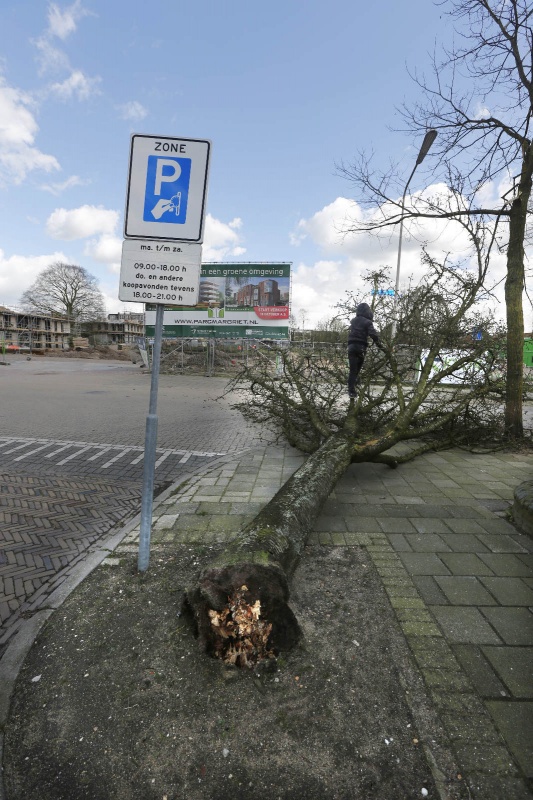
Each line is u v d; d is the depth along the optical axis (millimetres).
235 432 8422
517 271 6684
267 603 2277
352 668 2189
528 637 2410
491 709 1944
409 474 5562
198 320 19625
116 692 2061
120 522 4145
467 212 6586
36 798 1606
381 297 7117
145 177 2793
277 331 19250
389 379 6820
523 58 5852
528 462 6148
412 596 2799
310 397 6754
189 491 4871
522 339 6824
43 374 20656
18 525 4043
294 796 1598
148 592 2844
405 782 1643
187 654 2287
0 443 7145
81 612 2656
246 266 19203
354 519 4055
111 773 1692
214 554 3344
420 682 2102
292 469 5766
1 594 2914
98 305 58312
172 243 2826
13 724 1907
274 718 1915
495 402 7184
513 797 1579
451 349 6746
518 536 3705
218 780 1659
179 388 15812
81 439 7574
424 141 7000
